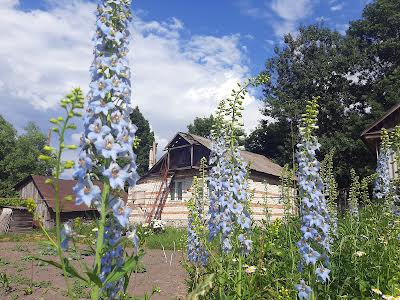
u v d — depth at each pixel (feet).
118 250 10.09
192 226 19.74
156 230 65.41
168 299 23.70
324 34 146.41
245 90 17.75
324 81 138.41
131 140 10.29
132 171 10.19
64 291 25.91
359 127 121.80
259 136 155.12
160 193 92.27
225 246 16.24
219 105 18.88
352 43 139.23
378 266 17.25
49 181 9.14
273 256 20.30
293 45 146.92
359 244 22.35
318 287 15.55
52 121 9.10
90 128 9.78
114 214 9.64
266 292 15.08
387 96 124.26
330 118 136.05
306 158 15.99
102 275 9.86
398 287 15.62
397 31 136.15
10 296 24.71
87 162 9.61
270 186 91.56
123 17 10.96
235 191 16.55
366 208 29.68
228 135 17.56
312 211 15.24
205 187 20.94
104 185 9.71
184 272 32.63
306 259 14.70
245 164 17.58
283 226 25.02
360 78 140.56
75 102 9.31
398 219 21.24
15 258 40.06
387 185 32.09
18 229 85.92
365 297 15.97
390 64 137.80
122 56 10.82
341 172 119.03
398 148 30.53
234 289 14.78
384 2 134.10
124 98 10.43
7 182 183.01
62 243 9.67
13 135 192.65
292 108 134.62
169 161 97.96
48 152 9.10
